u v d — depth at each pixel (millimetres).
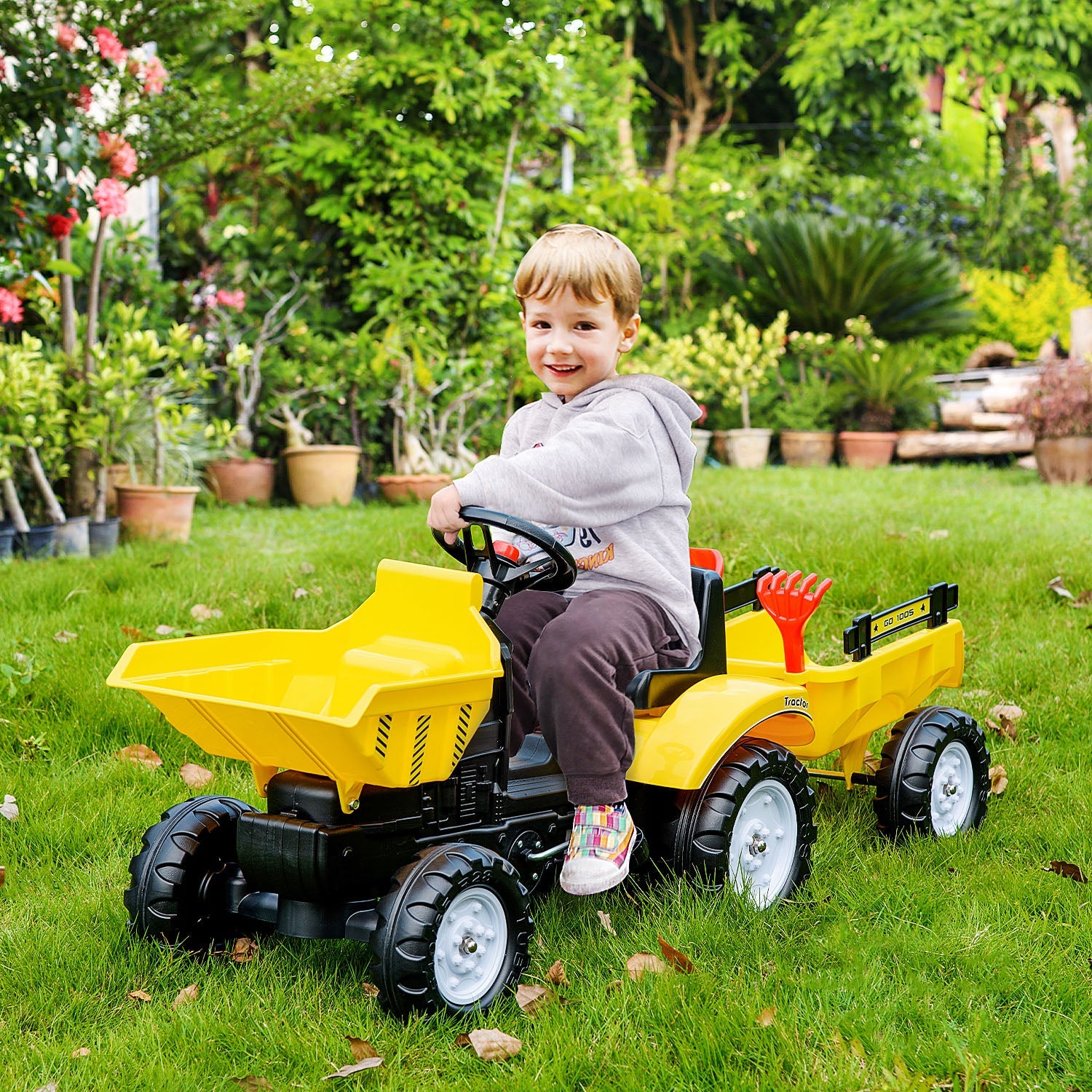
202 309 9539
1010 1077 2002
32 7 6254
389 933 2131
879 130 18531
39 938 2514
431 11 9836
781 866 2770
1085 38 16984
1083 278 18188
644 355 13602
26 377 6094
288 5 12398
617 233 14172
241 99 12047
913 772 3074
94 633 4535
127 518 6879
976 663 4477
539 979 2350
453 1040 2137
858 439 13188
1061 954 2424
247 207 11086
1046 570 5484
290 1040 2113
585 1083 2018
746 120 19438
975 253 18547
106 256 8641
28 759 3611
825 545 5805
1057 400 10195
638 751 2521
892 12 17094
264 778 2393
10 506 6246
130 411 6984
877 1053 2051
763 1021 2127
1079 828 3137
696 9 19016
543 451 2410
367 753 2045
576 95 11375
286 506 9500
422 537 6266
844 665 2980
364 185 9891
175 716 2271
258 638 2463
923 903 2680
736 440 13297
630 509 2512
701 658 2680
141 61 6848
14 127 6254
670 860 2609
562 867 2455
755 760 2662
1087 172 18047
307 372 9547
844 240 13828
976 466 12953
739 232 14844
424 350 9766
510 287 10312
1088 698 4098
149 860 2453
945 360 17859
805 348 14250
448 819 2348
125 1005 2312
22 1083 2027
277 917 2330
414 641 2383
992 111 18906
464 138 10367
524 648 2602
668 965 2350
